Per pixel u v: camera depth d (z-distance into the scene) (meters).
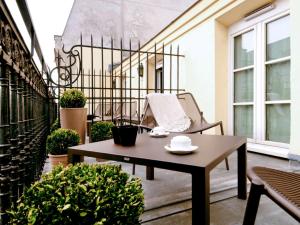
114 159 1.13
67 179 0.76
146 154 1.12
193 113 3.25
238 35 3.52
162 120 3.00
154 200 1.60
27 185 1.45
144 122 2.94
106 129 2.85
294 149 2.34
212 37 3.66
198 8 3.88
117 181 0.82
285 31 2.78
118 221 0.71
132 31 9.52
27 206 0.68
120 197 0.74
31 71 1.71
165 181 2.02
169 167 0.95
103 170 0.87
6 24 0.91
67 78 3.65
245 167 1.64
